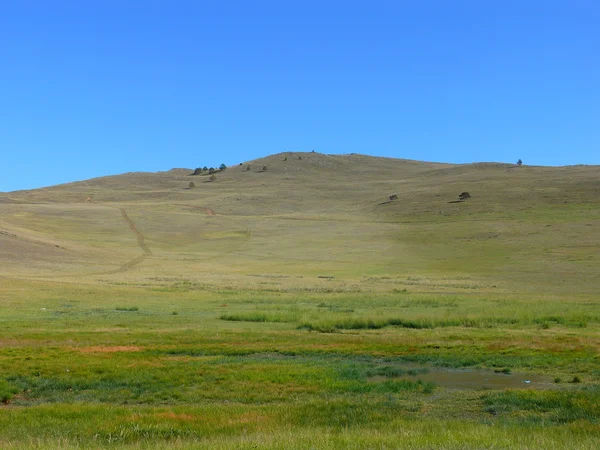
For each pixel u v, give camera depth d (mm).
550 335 27750
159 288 55188
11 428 12648
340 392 17250
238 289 56062
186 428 12516
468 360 21531
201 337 26906
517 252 82688
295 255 93188
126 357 21875
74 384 17953
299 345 25016
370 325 31750
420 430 12117
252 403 16172
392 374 19594
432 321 32469
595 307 38906
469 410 15031
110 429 12344
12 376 18547
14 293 45969
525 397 15859
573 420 13758
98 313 37969
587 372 19688
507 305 40406
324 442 10461
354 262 84500
